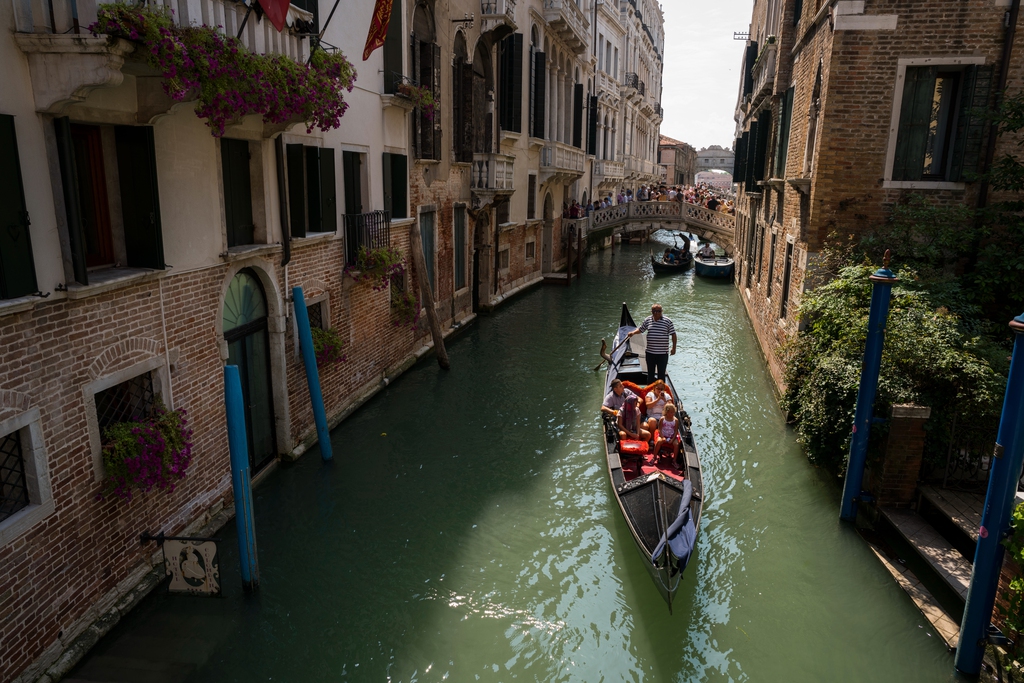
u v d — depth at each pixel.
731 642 5.96
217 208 6.84
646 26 44.56
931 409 7.23
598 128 31.98
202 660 5.52
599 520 7.85
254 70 5.66
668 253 28.17
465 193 16.23
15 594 4.68
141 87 5.52
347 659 5.65
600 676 5.57
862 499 7.43
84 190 5.54
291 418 8.79
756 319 16.11
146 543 6.09
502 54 17.73
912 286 8.79
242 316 7.70
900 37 9.20
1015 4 8.78
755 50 21.25
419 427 10.32
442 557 7.08
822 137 9.62
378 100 10.79
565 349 14.91
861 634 6.04
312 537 7.36
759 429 10.41
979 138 9.20
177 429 6.03
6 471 4.68
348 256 9.97
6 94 4.39
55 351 4.90
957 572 6.15
